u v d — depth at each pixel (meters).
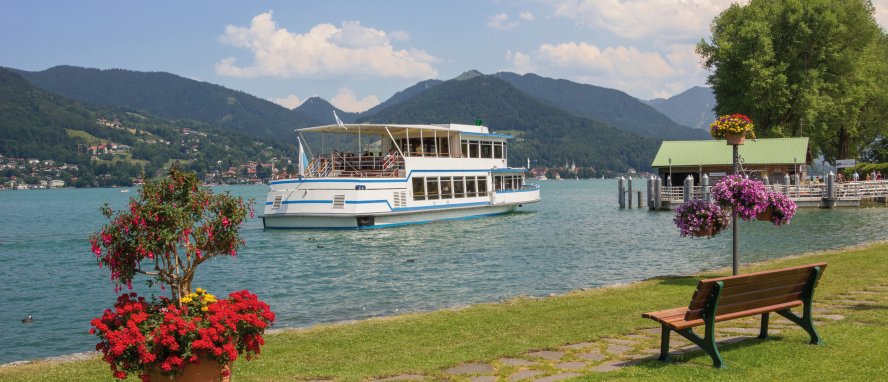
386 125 51.66
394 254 38.03
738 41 71.12
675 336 12.95
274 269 33.81
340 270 32.75
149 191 9.74
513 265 32.31
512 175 67.38
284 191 50.16
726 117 18.19
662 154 70.88
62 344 19.86
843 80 71.88
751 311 10.90
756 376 9.59
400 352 13.23
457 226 53.69
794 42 71.12
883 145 91.75
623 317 15.55
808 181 69.19
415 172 53.12
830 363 10.02
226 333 8.92
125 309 9.05
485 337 14.29
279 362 12.88
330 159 52.72
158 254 9.72
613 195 138.50
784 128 73.56
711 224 19.80
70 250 46.94
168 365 8.50
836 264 22.69
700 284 10.15
